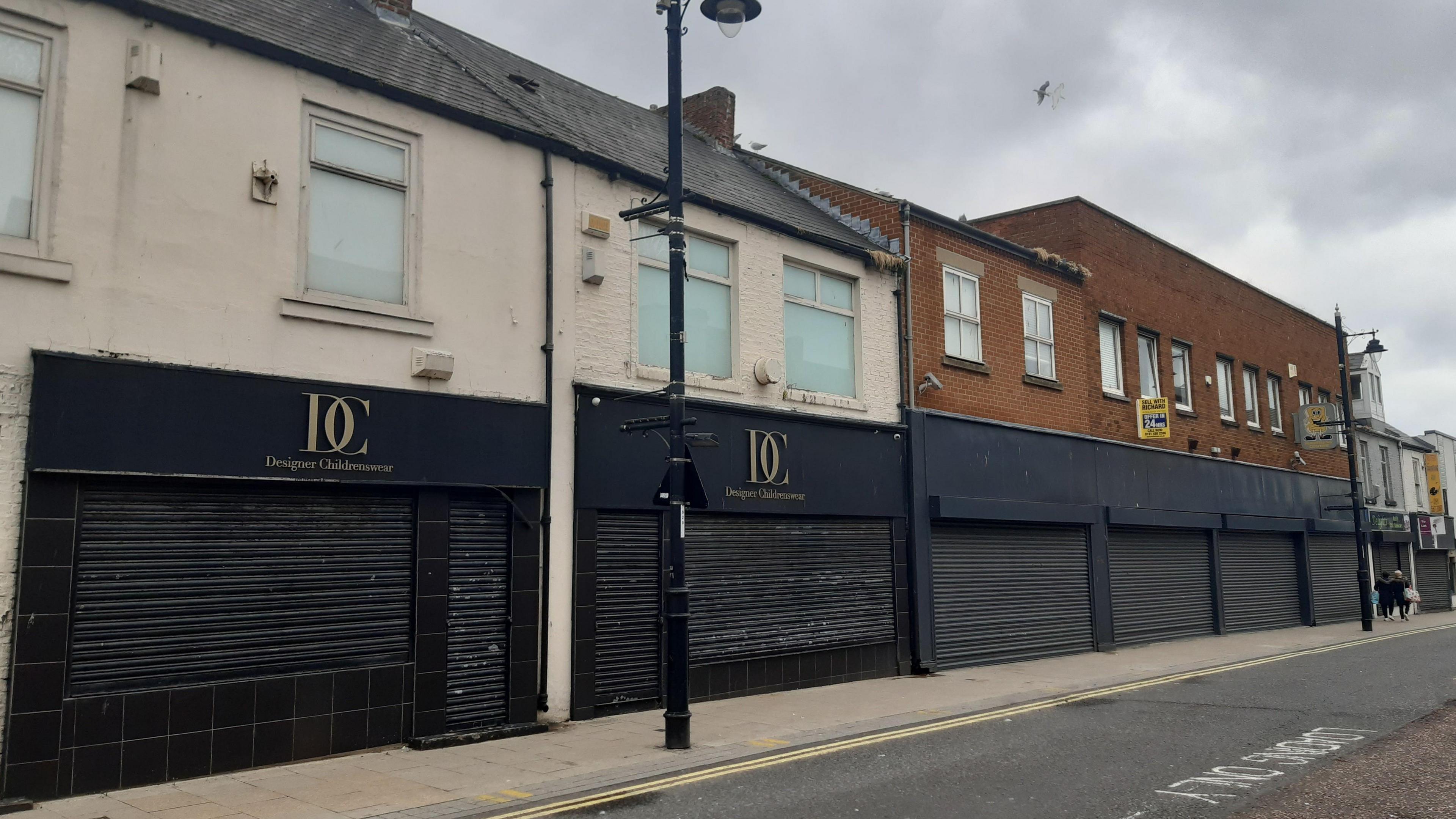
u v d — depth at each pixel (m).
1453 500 41.88
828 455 14.27
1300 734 9.77
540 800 7.34
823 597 14.02
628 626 11.52
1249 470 25.36
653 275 12.48
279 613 8.73
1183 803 7.06
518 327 10.70
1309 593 27.05
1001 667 16.14
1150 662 16.94
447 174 10.30
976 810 6.96
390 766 8.55
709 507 12.45
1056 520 17.95
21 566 7.30
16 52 7.74
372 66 10.12
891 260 15.69
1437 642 20.70
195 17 8.50
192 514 8.29
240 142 8.77
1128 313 21.72
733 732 10.13
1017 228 21.33
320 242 9.34
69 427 7.56
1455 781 7.62
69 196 7.76
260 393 8.62
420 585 9.62
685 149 15.80
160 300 8.14
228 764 8.25
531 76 14.58
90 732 7.54
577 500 11.05
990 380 17.44
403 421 9.55
